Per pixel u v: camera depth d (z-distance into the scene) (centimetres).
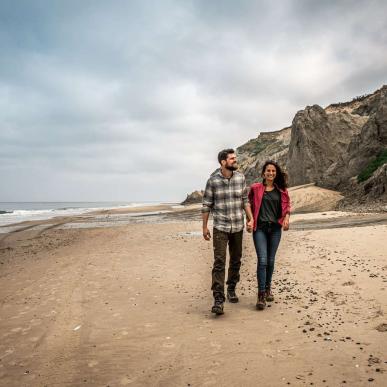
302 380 297
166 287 652
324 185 3397
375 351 338
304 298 526
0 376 343
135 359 363
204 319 470
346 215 1867
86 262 952
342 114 4575
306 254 816
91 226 2450
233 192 512
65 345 412
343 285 565
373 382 286
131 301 575
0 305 598
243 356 350
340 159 3416
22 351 402
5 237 1955
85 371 345
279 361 334
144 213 4341
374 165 2844
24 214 5341
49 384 324
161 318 484
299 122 4247
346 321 421
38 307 571
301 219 1880
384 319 414
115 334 436
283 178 524
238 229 518
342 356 334
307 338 382
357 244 856
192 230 1691
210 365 337
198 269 789
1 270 948
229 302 545
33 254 1221
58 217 4028
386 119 3059
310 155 4088
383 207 2028
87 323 482
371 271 622
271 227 520
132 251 1104
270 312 480
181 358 357
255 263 818
